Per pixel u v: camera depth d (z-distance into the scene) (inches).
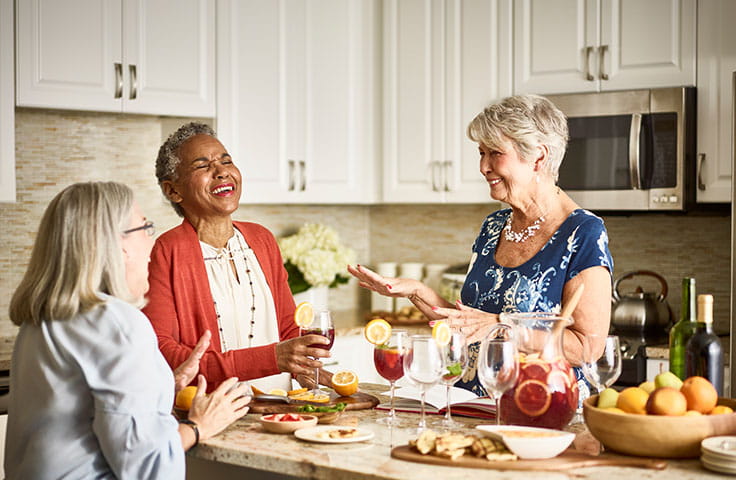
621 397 68.6
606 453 68.2
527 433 67.7
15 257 144.4
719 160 140.0
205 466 87.8
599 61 148.9
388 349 78.0
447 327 73.6
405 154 170.2
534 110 90.8
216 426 74.5
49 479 71.0
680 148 141.1
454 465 64.6
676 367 76.8
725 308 155.9
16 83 129.2
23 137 143.9
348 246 195.2
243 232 102.3
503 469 63.7
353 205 195.8
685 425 64.5
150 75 143.1
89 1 135.9
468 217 183.0
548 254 90.7
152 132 159.0
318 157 167.0
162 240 95.2
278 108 160.7
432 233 188.4
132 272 75.1
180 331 93.5
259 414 82.3
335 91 168.9
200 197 96.0
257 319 99.0
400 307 178.4
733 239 131.4
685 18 141.7
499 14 159.5
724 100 139.3
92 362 69.8
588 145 149.3
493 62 160.6
